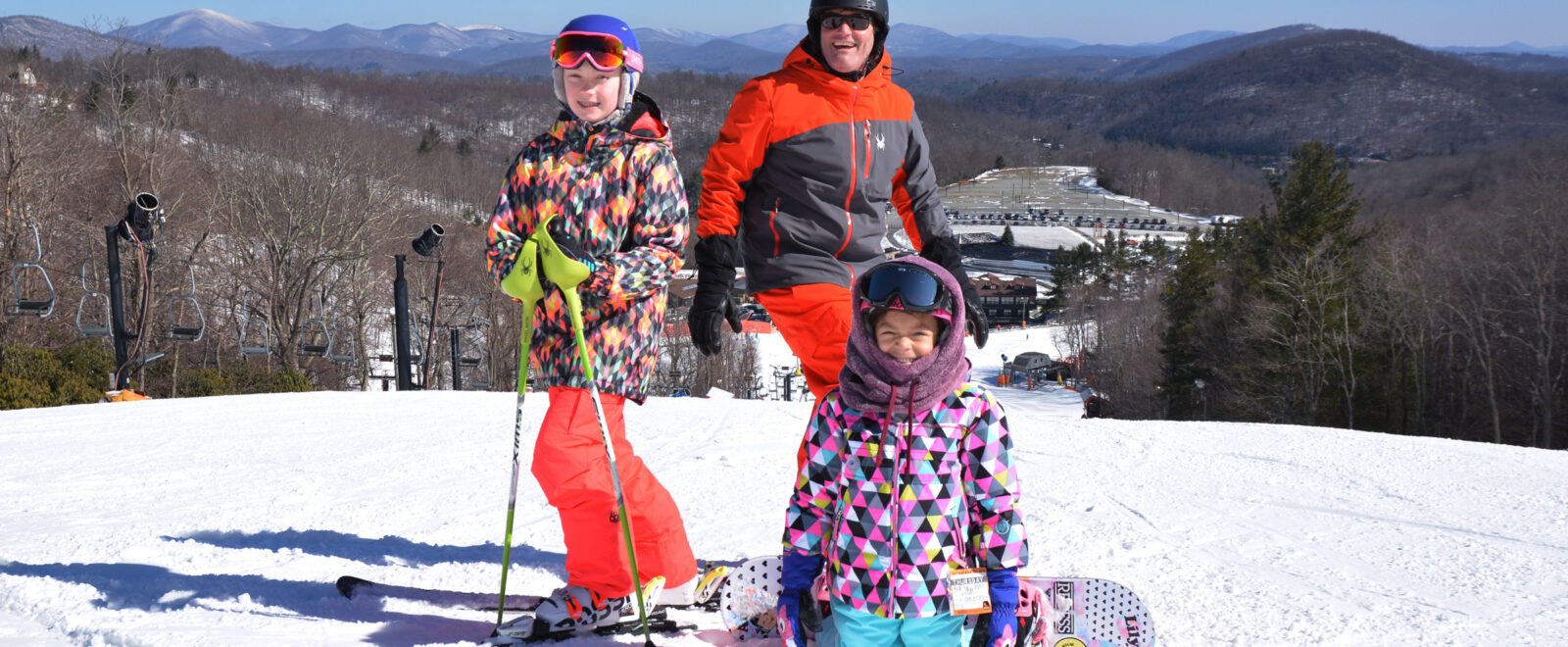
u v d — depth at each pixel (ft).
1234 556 11.49
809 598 7.15
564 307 8.02
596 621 8.28
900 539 6.61
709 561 10.68
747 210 9.08
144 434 21.08
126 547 11.39
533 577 10.43
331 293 122.42
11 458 18.07
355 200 125.90
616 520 8.20
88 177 111.96
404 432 21.36
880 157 8.89
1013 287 408.67
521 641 8.10
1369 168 307.78
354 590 9.51
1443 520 13.38
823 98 8.71
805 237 8.82
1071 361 259.19
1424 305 109.50
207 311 116.47
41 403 42.45
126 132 114.11
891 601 6.63
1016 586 6.73
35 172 103.86
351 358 64.85
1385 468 17.25
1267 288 127.13
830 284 8.79
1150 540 12.18
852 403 6.59
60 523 12.81
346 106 473.26
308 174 121.90
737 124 8.76
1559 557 11.43
